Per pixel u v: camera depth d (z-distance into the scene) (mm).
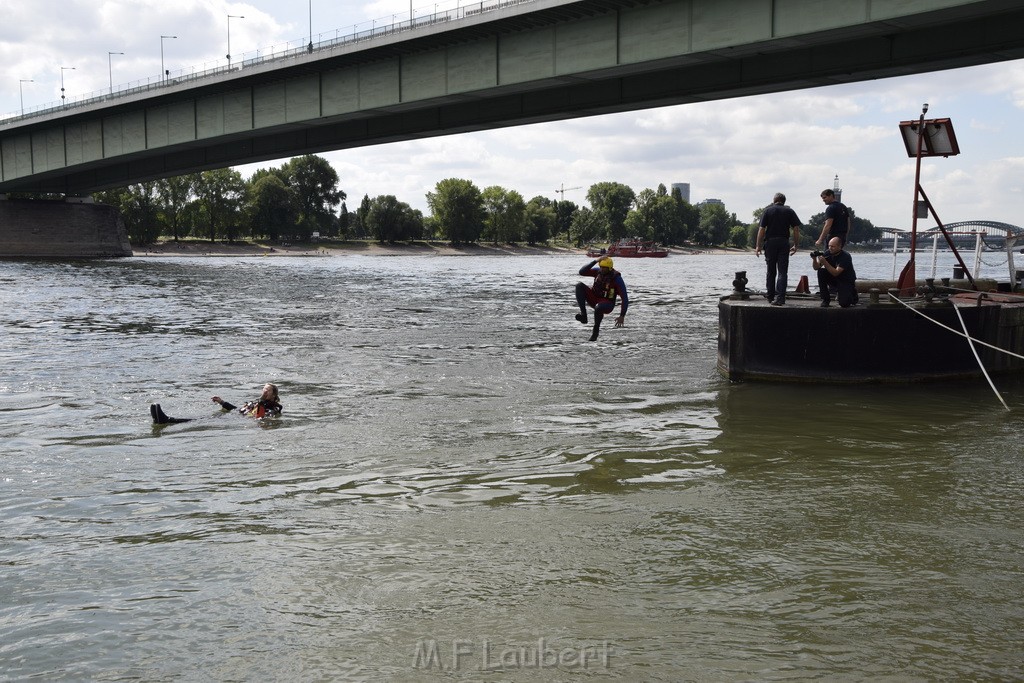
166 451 10703
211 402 14133
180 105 60719
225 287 50031
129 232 131500
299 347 21766
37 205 92125
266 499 8633
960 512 8250
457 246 178000
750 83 37656
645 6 35281
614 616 5926
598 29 37031
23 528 7742
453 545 7285
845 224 16000
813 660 5316
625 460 10195
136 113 64062
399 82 46469
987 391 15195
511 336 24484
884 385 15750
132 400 14289
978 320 16156
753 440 11266
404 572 6691
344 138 58906
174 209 137375
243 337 24094
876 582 6531
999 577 6648
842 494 8805
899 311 15789
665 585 6453
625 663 5273
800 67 35906
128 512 8203
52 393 14891
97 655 5371
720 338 17609
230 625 5785
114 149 66500
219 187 140125
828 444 11039
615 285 13047
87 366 18188
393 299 41062
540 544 7309
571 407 13641
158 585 6445
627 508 8328
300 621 5852
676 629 5730
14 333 24531
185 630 5715
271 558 6980
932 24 29172
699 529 7703
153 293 43562
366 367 18203
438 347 21781
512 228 187125
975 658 5359
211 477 9477
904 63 33000
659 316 31562
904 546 7305
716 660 5309
